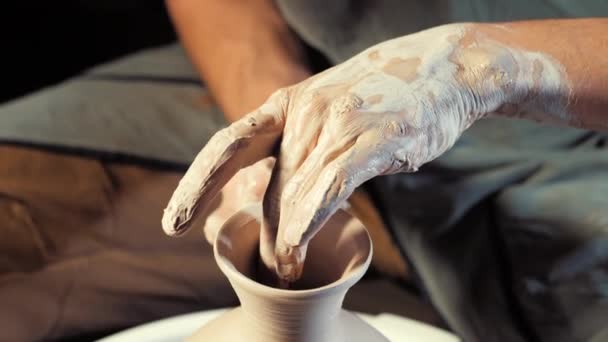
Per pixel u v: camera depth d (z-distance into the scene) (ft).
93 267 3.12
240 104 2.73
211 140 1.78
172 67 3.84
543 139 2.73
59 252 3.10
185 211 1.75
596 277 2.39
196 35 3.14
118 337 2.29
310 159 1.74
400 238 2.72
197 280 3.21
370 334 1.92
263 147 1.83
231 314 1.90
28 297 3.06
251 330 1.78
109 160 3.15
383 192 2.71
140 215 3.13
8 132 3.22
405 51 1.98
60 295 3.10
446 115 1.87
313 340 1.76
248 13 3.15
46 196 3.09
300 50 3.01
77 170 3.14
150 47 5.47
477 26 2.08
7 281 3.05
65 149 3.15
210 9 3.18
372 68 1.94
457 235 2.60
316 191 1.67
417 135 1.80
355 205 3.10
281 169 1.81
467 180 2.62
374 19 2.80
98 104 3.46
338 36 2.82
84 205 3.12
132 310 3.18
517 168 2.60
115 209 3.13
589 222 2.41
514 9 2.80
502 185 2.59
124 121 3.34
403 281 3.39
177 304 3.22
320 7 2.82
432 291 2.67
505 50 2.02
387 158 1.73
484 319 2.58
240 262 1.78
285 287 1.77
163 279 3.18
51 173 3.12
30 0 5.41
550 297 2.46
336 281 1.73
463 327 2.62
